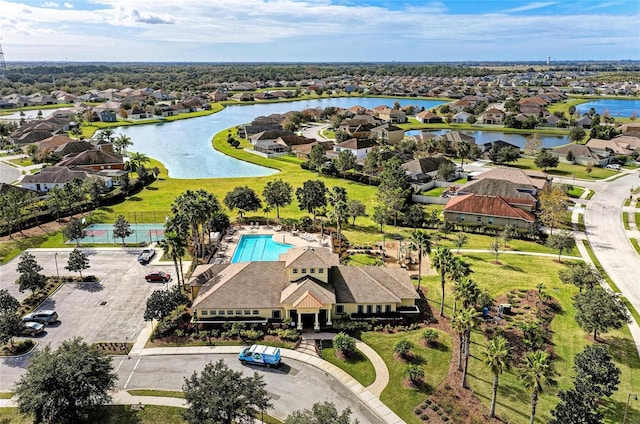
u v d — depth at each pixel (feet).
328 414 113.60
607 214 346.95
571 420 128.98
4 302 190.49
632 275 247.09
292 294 193.16
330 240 286.05
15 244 280.51
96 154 461.78
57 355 141.38
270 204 319.47
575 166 505.25
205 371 135.54
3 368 166.81
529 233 298.56
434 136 599.57
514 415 145.79
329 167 462.19
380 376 163.73
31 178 393.09
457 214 327.26
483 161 528.22
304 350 178.70
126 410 145.69
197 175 481.05
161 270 246.27
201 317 196.75
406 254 264.11
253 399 123.54
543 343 183.01
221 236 291.58
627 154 520.01
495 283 232.94
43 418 134.72
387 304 200.03
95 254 268.00
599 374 144.77
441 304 209.26
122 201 374.63
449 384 159.63
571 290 227.20
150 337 185.78
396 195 325.62
